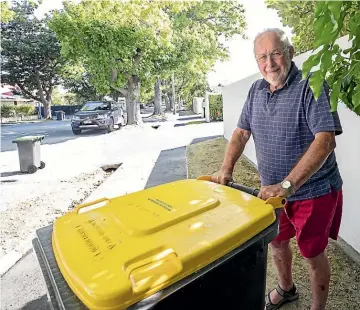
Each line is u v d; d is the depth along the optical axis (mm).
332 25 873
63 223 1420
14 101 37656
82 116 14344
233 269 1245
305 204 1780
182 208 1419
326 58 979
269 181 1968
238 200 1520
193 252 1116
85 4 12875
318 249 1801
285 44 1729
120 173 6621
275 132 1839
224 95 9914
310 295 2225
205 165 6691
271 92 1840
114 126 15641
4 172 7363
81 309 982
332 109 1179
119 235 1241
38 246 1376
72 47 13422
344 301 2131
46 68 32688
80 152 9625
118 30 13039
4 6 12148
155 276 1034
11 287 2627
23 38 31359
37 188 5934
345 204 2805
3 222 4172
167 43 14102
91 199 5023
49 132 16000
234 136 2146
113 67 14227
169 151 8969
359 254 2625
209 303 1181
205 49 18625
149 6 12781
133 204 1505
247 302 1362
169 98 37188
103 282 988
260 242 1328
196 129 14305
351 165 2688
